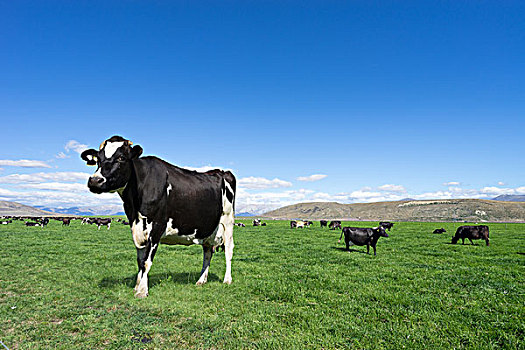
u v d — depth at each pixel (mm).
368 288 8594
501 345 4984
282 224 68875
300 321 5879
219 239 9258
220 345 4812
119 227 47531
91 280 9375
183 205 8070
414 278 10180
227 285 8766
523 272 11508
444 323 5809
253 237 29781
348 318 6070
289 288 8477
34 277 9758
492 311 6691
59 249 17500
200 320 5781
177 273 10609
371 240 17188
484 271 11672
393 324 5762
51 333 5254
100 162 6871
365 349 4715
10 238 24844
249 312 6371
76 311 6332
